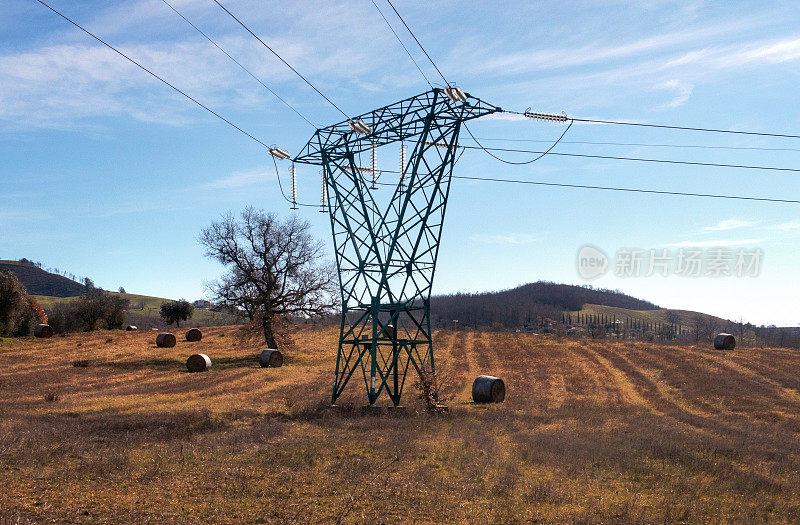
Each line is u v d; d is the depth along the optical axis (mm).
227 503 10484
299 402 27953
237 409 25406
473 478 13109
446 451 16359
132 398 29484
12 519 8641
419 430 20594
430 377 26828
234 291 52875
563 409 28344
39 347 55906
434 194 26375
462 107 24938
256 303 51938
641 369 46188
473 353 56750
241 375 41469
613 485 13055
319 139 30156
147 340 64562
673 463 15438
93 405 26250
